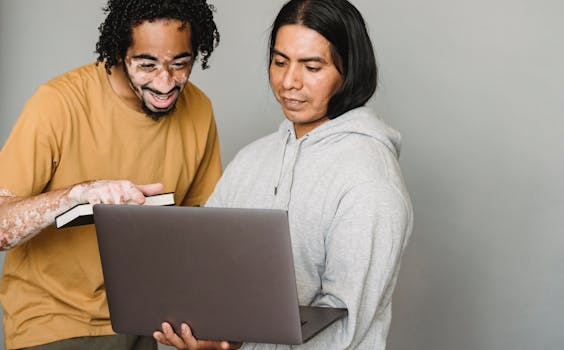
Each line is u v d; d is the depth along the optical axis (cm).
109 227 134
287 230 121
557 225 279
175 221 127
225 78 304
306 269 149
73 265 183
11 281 185
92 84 182
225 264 126
